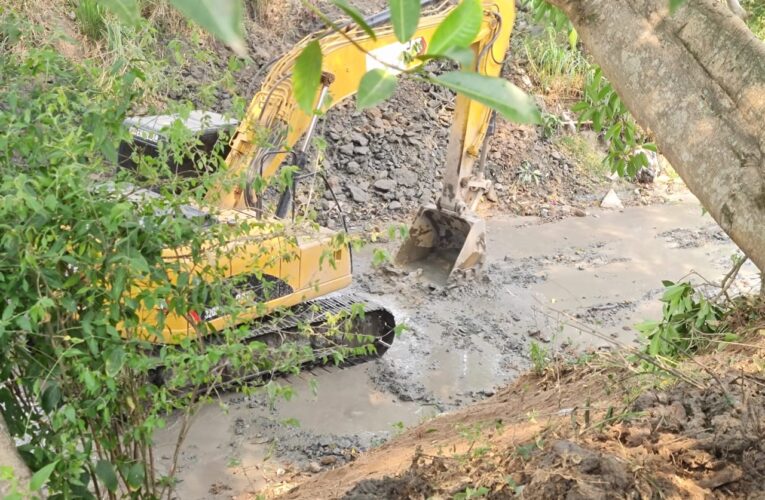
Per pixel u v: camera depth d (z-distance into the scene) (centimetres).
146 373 410
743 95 217
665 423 363
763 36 1445
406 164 1492
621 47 237
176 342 432
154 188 519
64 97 379
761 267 208
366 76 101
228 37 75
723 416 354
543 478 316
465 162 1162
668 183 1600
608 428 370
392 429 827
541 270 1229
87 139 397
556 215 1455
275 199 1214
